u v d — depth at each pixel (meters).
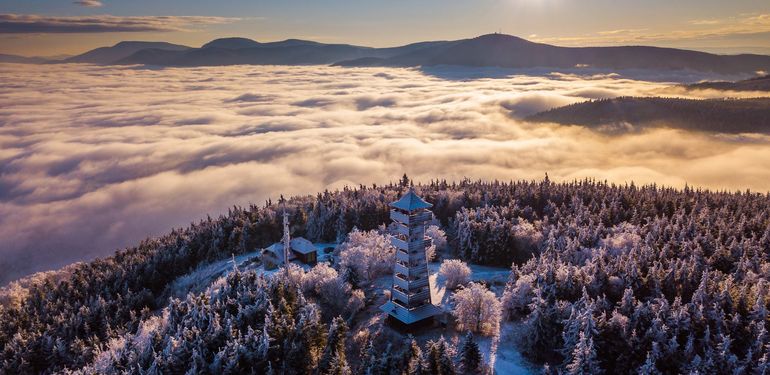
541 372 78.88
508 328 93.06
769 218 146.62
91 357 108.00
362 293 105.44
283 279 104.31
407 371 73.31
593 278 94.62
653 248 116.38
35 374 107.50
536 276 97.69
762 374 64.75
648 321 78.69
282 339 81.25
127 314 132.12
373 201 177.75
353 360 85.69
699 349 74.88
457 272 112.50
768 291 87.00
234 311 93.31
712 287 87.00
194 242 171.25
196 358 74.69
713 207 170.38
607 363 75.44
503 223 143.62
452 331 93.44
